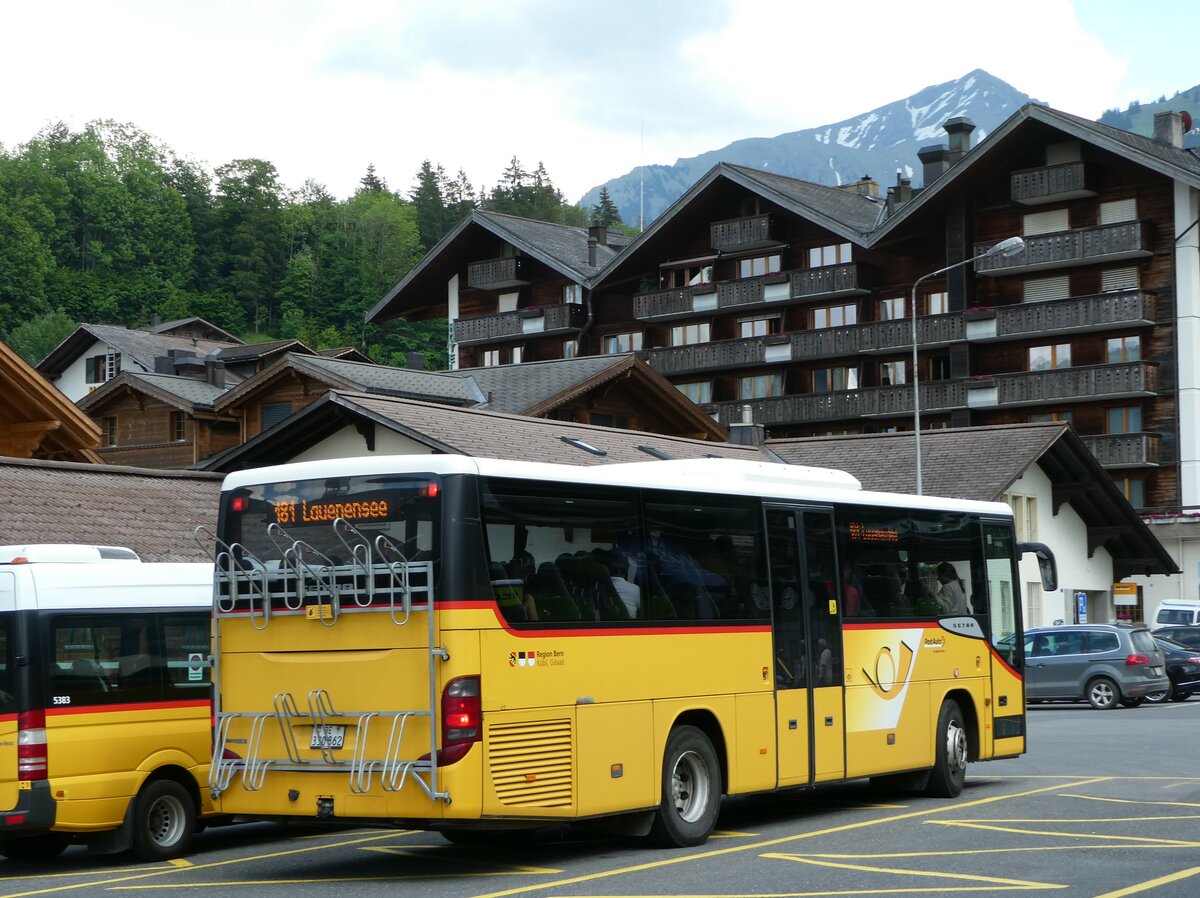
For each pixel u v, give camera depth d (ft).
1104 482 172.14
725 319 256.93
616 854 43.24
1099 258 212.64
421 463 39.14
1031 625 165.48
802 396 242.37
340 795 38.96
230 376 235.40
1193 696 134.72
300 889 38.37
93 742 45.57
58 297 446.60
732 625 46.85
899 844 43.39
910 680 54.85
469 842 47.96
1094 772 63.31
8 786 44.09
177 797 47.88
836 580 51.90
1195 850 40.88
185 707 48.55
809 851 42.42
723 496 47.50
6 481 78.23
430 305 288.92
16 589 44.91
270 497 41.37
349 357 263.70
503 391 156.25
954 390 225.56
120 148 513.04
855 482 55.36
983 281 228.43
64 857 49.16
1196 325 209.05
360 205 574.97
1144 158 205.87
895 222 228.43
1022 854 40.65
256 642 40.88
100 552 49.24
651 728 43.27
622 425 159.33
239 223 524.52
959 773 57.11
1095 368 212.84
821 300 244.22
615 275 261.03
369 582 38.75
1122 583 196.85
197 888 39.32
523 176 629.92
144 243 488.85
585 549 42.06
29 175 477.36
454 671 37.78
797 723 49.08
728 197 251.80
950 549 58.59
